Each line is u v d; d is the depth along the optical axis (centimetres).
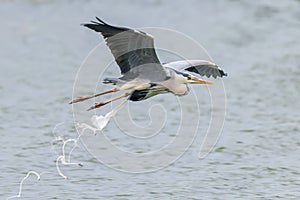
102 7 2964
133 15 2900
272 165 1543
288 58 2450
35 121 1817
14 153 1585
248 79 2231
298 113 1922
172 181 1448
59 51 2534
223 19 2845
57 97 2033
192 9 2945
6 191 1385
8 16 2886
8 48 2548
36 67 2344
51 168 1506
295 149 1647
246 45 2623
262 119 1872
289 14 2886
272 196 1371
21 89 2108
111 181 1441
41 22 2823
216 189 1405
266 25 2794
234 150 1638
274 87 2152
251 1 2994
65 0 3027
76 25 2788
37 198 1352
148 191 1391
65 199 1345
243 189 1408
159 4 2989
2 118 1836
